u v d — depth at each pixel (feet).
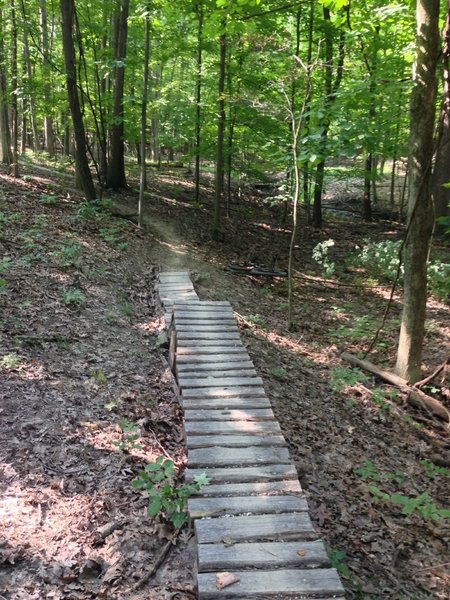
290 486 12.80
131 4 49.88
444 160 49.19
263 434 15.20
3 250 28.94
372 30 26.55
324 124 25.34
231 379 18.70
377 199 82.02
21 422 15.67
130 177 67.51
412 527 15.24
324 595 9.51
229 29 23.84
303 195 55.72
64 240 33.50
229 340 22.18
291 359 26.14
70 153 80.18
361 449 19.17
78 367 19.95
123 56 47.37
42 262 28.81
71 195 45.60
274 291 39.19
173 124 56.49
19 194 40.78
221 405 16.83
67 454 14.76
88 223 38.99
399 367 24.94
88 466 14.46
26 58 51.26
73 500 13.06
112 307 26.73
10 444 14.60
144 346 23.67
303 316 34.55
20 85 45.32
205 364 19.84
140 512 13.01
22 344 20.29
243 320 29.32
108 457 14.97
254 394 17.63
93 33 49.57
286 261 46.85
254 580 9.75
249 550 10.50
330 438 19.33
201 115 51.08
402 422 21.91
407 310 24.22
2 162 54.80
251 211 64.80
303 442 18.39
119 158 55.26
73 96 41.34
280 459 13.98
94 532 12.13
